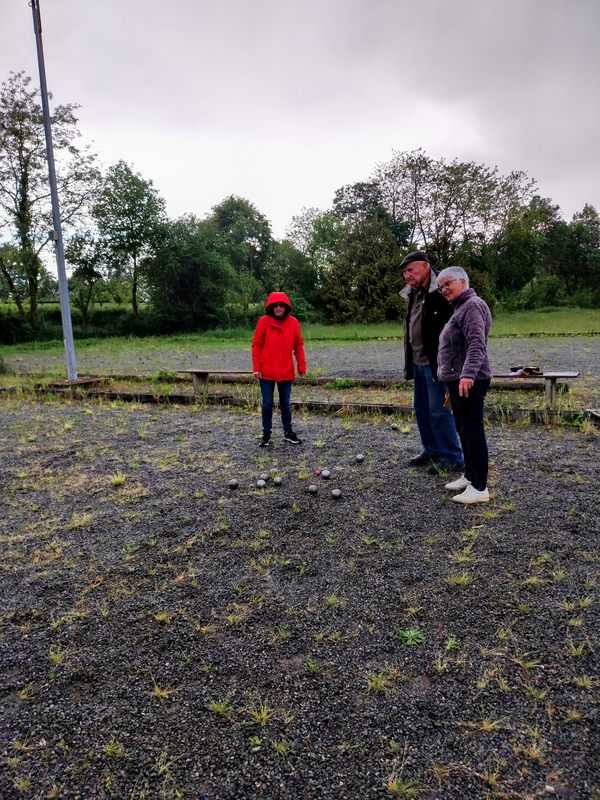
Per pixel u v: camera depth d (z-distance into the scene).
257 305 35.56
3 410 7.97
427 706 2.00
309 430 6.17
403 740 1.86
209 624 2.56
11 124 22.84
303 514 3.78
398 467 4.68
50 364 14.55
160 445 5.75
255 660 2.29
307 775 1.74
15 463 5.25
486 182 34.72
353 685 2.13
